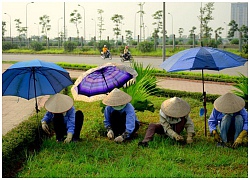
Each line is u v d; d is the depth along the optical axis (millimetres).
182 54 6883
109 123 7191
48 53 41688
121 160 5965
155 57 34312
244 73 19281
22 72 6898
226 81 15430
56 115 6777
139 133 7590
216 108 6625
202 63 6535
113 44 46094
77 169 5609
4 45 46812
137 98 8055
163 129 6965
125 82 7941
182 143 6793
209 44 38344
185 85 14953
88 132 7512
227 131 6730
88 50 42188
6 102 11711
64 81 7137
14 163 5832
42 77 7066
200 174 5527
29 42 50969
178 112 6559
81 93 7633
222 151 6406
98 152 6277
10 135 6328
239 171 5641
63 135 6945
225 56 6680
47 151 6301
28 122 7094
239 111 6633
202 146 6629
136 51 38094
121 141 6871
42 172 5504
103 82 7742
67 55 39094
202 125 8156
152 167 5664
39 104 11352
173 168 5566
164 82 15852
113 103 6824
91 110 9766
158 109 9719
